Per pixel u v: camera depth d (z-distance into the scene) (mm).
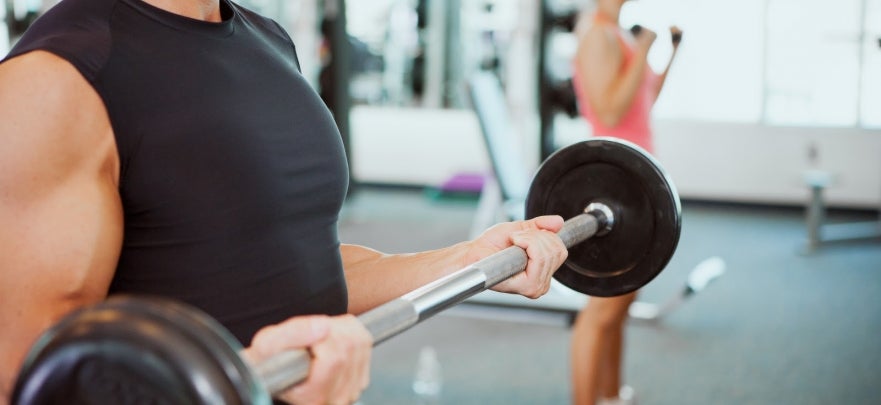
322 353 687
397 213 6766
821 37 6703
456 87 7449
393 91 7617
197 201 889
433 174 7605
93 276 822
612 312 2637
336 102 6344
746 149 6980
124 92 846
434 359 3592
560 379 3420
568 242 1175
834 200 6867
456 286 910
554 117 5926
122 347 567
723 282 4879
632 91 2758
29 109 795
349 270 1204
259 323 951
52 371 588
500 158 4172
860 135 6742
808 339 3949
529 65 6672
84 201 813
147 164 864
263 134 943
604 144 1271
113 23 859
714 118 7023
